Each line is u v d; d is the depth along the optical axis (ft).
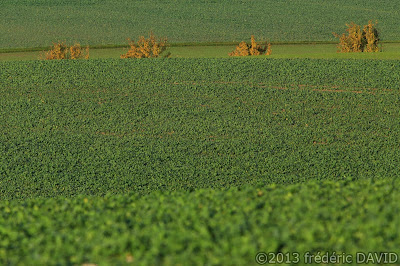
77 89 513.45
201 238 151.02
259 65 559.38
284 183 327.06
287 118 432.25
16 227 175.01
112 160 365.61
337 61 558.97
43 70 563.07
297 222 161.89
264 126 419.13
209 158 364.79
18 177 347.77
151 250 145.79
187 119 437.17
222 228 156.46
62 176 347.15
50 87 518.78
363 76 513.45
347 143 385.50
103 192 323.98
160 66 568.82
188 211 178.60
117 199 213.25
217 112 449.06
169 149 381.19
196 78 531.09
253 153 371.15
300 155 364.79
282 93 483.92
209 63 573.74
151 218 175.01
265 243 144.25
